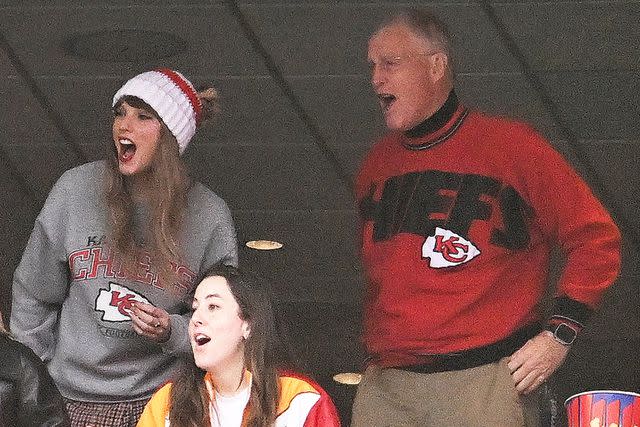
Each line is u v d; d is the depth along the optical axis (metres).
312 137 31.06
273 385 16.98
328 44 27.58
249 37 27.56
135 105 19.20
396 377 18.86
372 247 19.34
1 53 28.39
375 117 29.95
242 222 35.06
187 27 27.09
